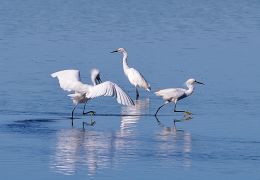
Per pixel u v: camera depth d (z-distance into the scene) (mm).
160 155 17500
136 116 21594
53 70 28406
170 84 26375
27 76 27203
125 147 18156
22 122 20578
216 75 27594
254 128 20078
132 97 24859
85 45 34312
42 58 30891
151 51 32875
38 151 17750
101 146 18219
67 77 19688
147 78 27344
